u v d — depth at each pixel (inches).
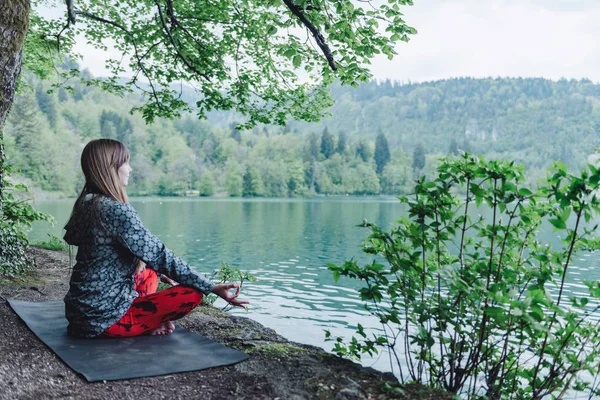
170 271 123.1
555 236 926.4
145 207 2699.3
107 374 105.3
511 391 116.6
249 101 390.6
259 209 2576.3
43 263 299.7
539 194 101.9
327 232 1218.6
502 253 106.7
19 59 143.7
